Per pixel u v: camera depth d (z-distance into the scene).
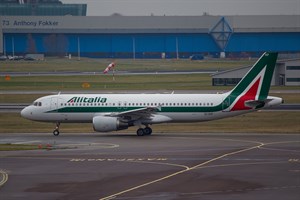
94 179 126.62
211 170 135.62
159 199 107.50
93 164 145.75
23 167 142.62
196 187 117.44
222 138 196.38
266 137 198.00
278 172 132.50
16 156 159.88
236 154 159.00
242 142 184.50
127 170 137.00
